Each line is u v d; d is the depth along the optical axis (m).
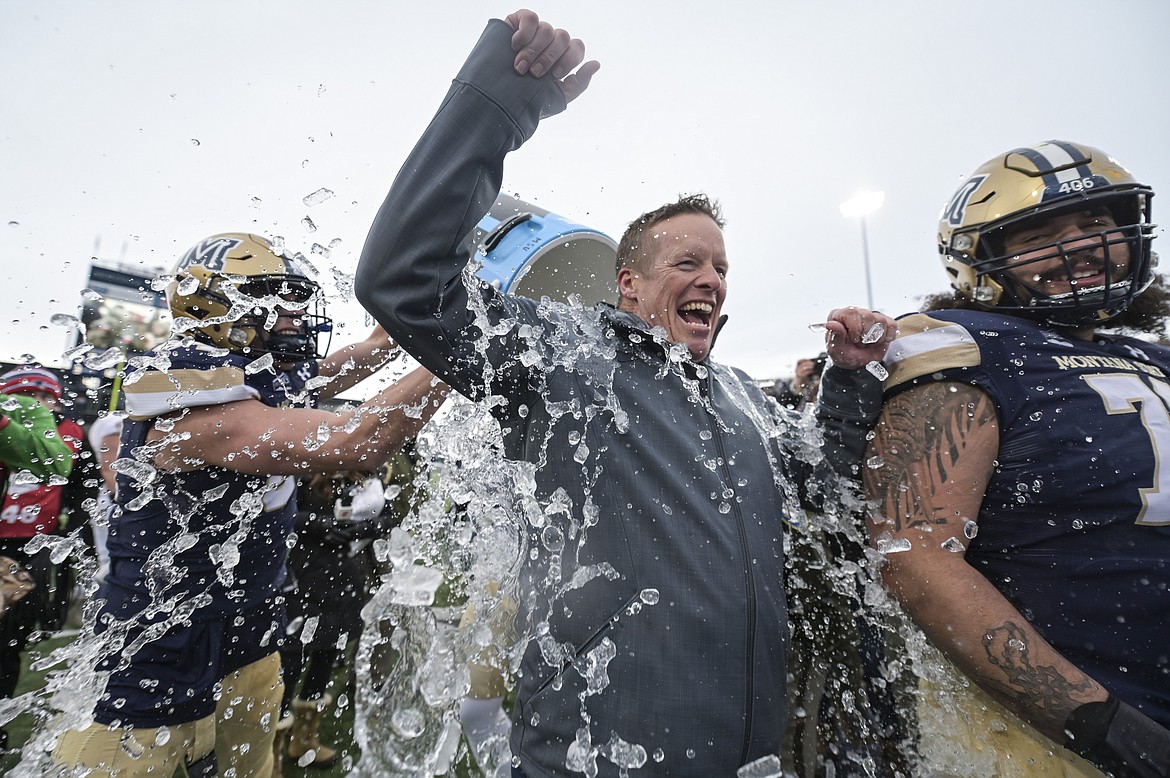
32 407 1.72
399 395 1.30
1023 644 0.90
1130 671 0.91
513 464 1.16
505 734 1.30
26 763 1.16
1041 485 0.97
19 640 1.76
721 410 1.24
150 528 1.25
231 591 1.35
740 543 1.05
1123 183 1.09
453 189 0.95
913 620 1.04
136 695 1.21
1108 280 1.07
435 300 0.97
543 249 1.61
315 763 1.80
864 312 1.15
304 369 1.60
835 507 1.25
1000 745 1.03
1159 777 0.81
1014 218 1.12
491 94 0.98
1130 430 0.96
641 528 1.00
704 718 0.93
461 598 1.25
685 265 1.30
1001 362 1.04
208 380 1.21
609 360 1.17
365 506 2.00
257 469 1.24
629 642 0.95
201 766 1.34
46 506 1.84
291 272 1.37
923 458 1.05
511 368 1.07
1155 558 0.91
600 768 0.91
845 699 1.34
